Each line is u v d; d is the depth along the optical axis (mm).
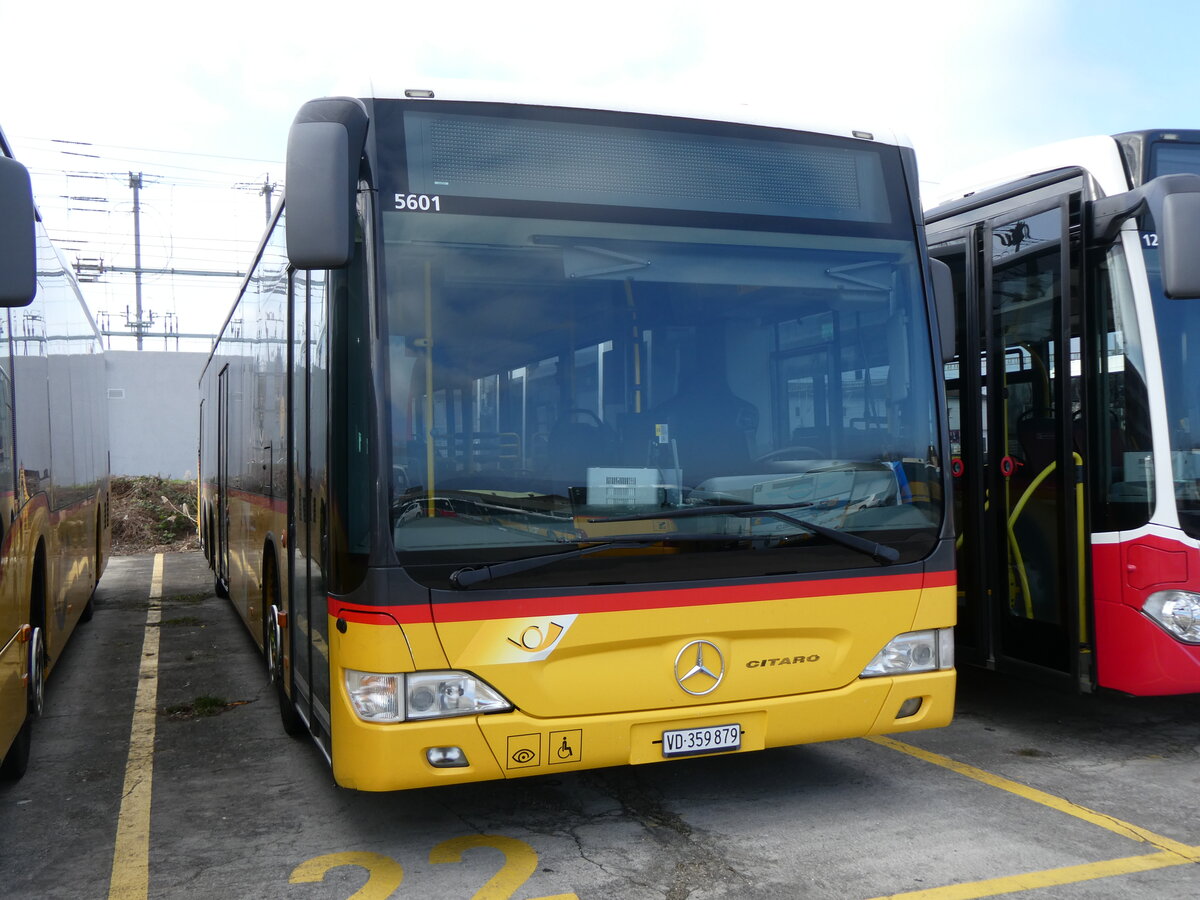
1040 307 5773
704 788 5070
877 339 4617
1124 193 5316
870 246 4680
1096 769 5332
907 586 4461
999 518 6109
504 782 5188
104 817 4812
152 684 7840
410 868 4113
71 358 8266
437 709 3777
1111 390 5398
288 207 3715
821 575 4301
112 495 22469
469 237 4051
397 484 3814
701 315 4320
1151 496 5207
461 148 4094
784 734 4230
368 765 3756
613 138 4332
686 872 4020
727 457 4242
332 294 4062
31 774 5551
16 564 5105
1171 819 4574
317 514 4516
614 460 4074
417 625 3756
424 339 3928
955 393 6535
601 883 3926
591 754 3957
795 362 4430
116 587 14188
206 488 14195
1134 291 5258
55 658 6766
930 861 4098
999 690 7125
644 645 4035
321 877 4043
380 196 3953
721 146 4492
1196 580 5141
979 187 6453
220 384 10852
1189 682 5137
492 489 3908
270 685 7676
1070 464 5539
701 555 4113
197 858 4273
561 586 3910
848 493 4418
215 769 5574
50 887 4008
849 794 4941
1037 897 3756
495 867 4102
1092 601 5449
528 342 4047
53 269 7164
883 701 4391
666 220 4352
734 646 4164
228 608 11930
